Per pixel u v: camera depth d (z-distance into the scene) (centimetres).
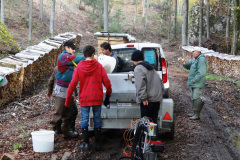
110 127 490
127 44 607
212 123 665
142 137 382
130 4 7050
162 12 6394
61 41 1822
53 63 1580
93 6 4803
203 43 3322
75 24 4041
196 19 3950
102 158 436
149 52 611
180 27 5391
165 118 489
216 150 489
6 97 862
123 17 5156
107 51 529
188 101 897
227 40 2953
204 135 568
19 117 713
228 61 1722
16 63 962
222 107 845
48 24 3397
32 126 618
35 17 3381
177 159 441
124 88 476
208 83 1281
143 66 430
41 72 1304
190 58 2288
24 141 511
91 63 442
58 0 4694
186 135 564
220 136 570
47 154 442
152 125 363
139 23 5581
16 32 2719
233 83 1334
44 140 446
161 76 586
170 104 491
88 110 459
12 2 3322
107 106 469
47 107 789
